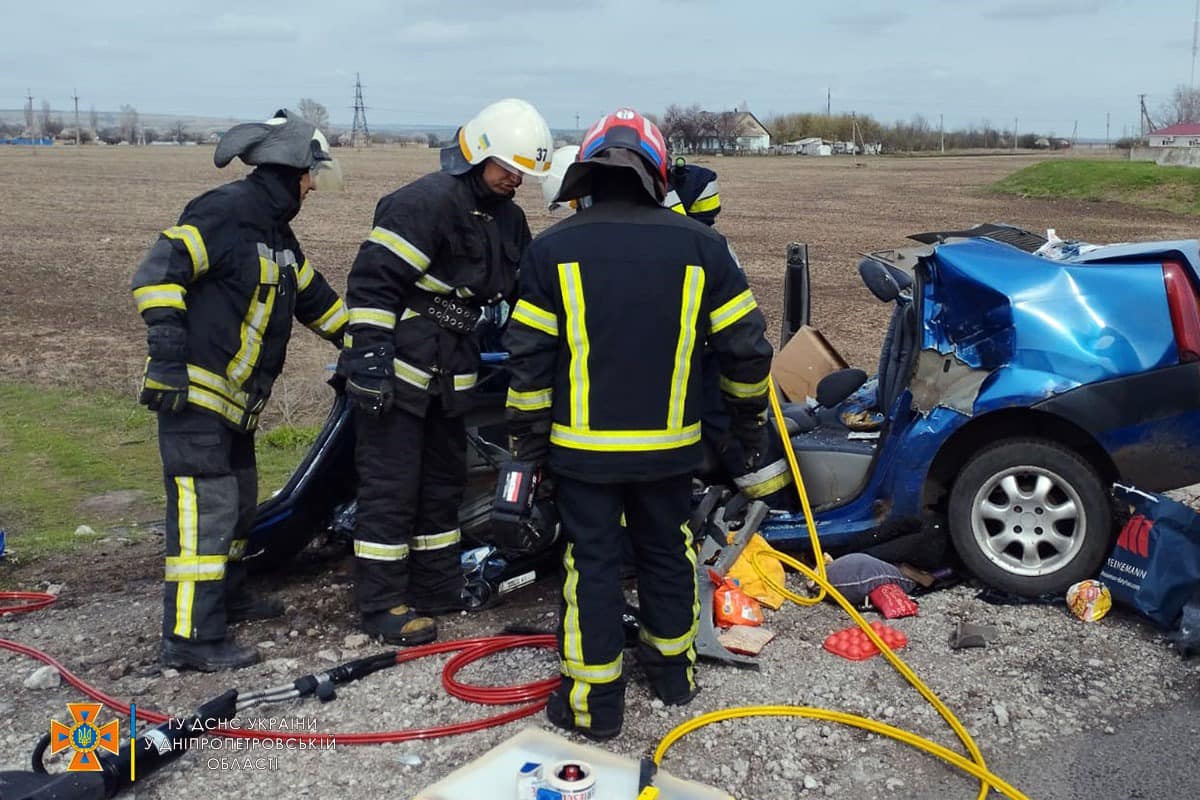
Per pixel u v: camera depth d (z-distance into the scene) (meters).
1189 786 3.32
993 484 4.55
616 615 3.62
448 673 4.04
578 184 3.65
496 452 5.16
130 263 19.33
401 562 4.46
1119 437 4.37
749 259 19.77
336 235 23.89
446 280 4.35
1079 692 3.87
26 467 7.43
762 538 4.76
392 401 4.29
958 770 3.43
